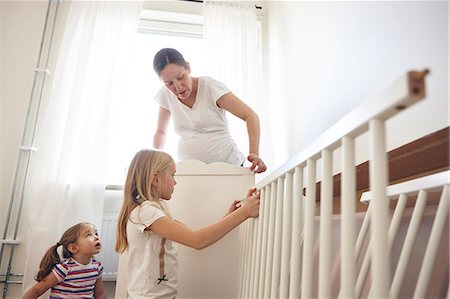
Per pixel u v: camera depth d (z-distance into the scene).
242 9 2.31
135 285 1.01
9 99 2.06
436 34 0.78
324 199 0.50
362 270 0.63
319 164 1.33
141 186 1.12
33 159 1.95
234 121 2.04
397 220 0.65
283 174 0.72
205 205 1.31
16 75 2.10
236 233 1.27
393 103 0.34
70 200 1.80
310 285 0.53
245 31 2.26
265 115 2.09
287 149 1.96
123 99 2.04
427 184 0.60
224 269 1.25
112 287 1.91
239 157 1.52
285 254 0.66
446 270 0.55
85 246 1.44
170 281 1.05
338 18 1.34
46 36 2.17
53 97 1.93
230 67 2.18
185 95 1.42
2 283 1.79
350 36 1.23
